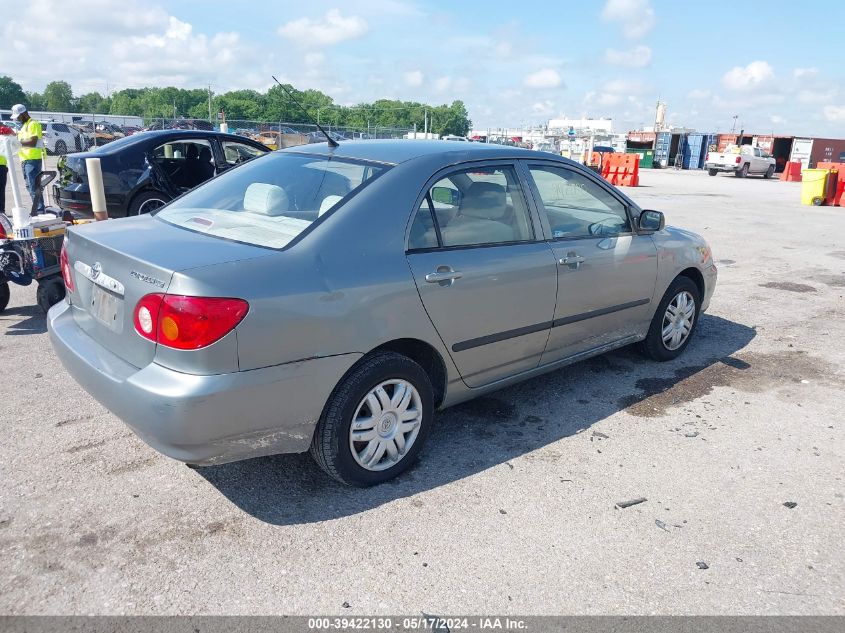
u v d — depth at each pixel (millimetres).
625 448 3896
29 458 3516
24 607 2480
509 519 3145
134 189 9023
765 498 3414
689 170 49969
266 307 2764
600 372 5094
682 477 3594
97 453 3594
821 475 3666
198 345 2641
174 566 2734
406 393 3379
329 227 3113
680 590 2709
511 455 3762
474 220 3676
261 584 2650
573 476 3562
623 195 4707
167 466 3496
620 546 2975
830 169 18984
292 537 2949
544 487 3439
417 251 3352
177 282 2656
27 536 2885
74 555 2777
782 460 3822
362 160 3625
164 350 2697
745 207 18047
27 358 4938
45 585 2596
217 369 2686
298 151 4031
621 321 4707
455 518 3137
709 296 5602
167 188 9289
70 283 3467
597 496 3373
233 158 10023
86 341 3209
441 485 3420
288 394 2889
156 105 131625
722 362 5418
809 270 9273
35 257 5738
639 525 3137
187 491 3275
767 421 4340
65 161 9195
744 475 3639
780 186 29891
